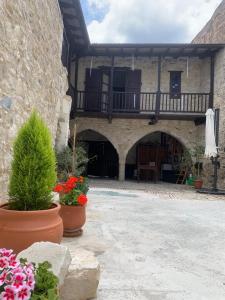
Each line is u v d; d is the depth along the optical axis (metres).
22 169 2.39
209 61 12.91
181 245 3.62
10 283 1.33
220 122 11.45
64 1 7.81
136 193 8.66
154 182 13.93
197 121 13.06
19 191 2.39
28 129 2.45
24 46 4.20
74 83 13.44
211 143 10.12
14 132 3.96
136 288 2.38
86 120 13.71
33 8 4.58
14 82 3.87
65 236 3.61
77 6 7.96
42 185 2.42
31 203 2.41
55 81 6.77
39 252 1.98
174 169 14.84
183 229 4.41
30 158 2.40
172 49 12.10
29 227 2.23
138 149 15.05
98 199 6.88
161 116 12.67
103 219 4.77
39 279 1.47
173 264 2.97
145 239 3.79
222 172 11.05
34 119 2.49
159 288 2.40
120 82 14.16
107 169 15.73
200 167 12.52
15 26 3.79
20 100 4.16
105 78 13.91
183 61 13.69
